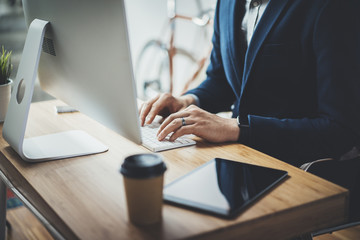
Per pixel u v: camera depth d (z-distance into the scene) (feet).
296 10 4.19
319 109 3.92
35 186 2.75
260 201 2.44
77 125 4.38
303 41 4.15
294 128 3.68
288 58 4.28
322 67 3.84
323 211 2.55
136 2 14.02
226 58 5.17
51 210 2.41
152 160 2.14
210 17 13.87
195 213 2.28
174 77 14.17
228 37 5.08
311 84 4.27
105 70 2.97
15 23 6.76
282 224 2.37
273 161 3.26
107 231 2.10
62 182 2.83
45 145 3.62
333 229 3.60
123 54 2.72
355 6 3.75
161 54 14.03
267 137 3.63
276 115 4.41
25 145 3.62
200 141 3.81
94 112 3.50
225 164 3.05
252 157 3.35
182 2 13.75
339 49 3.75
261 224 2.27
